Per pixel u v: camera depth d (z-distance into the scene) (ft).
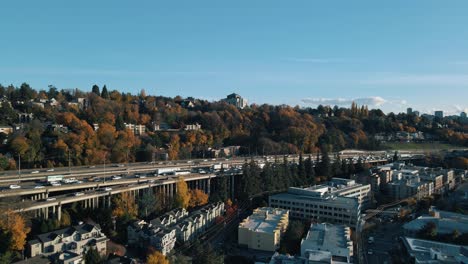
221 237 595.06
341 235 544.62
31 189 563.07
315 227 584.40
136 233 525.75
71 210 577.84
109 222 548.72
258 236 545.03
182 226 557.74
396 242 595.88
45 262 414.21
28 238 474.08
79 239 475.31
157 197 654.53
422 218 640.99
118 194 624.18
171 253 503.61
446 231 588.09
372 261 520.42
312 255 444.55
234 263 493.77
